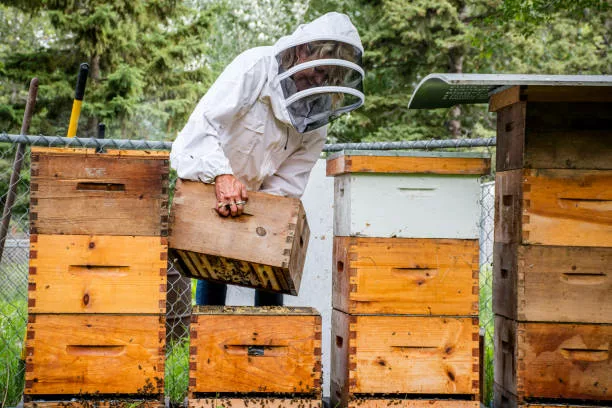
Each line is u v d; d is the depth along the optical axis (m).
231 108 3.21
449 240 3.13
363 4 16.58
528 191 3.15
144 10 14.09
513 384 3.20
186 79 15.10
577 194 3.16
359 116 15.27
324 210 4.44
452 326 3.12
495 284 3.46
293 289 3.35
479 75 3.08
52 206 2.86
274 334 2.98
